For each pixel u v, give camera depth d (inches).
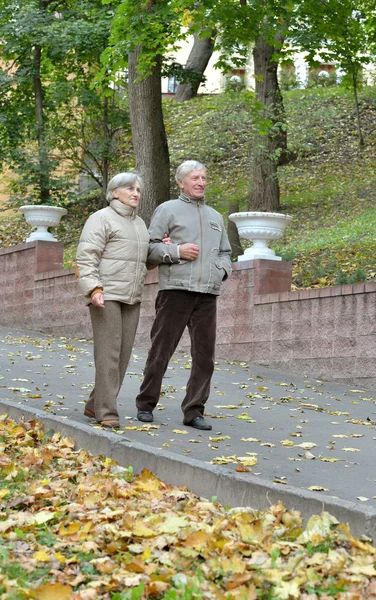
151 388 303.0
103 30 888.3
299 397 388.2
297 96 1256.2
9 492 211.0
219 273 298.5
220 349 523.8
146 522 181.2
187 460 221.3
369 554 163.5
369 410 361.7
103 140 955.3
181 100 1333.7
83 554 164.6
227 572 152.4
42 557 160.7
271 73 831.1
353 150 1055.6
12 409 309.4
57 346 543.5
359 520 173.8
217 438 273.0
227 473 207.6
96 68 939.3
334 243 692.1
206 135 1148.5
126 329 293.9
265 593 145.1
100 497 203.8
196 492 214.2
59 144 957.2
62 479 226.8
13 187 994.1
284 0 669.3
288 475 223.0
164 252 292.8
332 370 450.3
